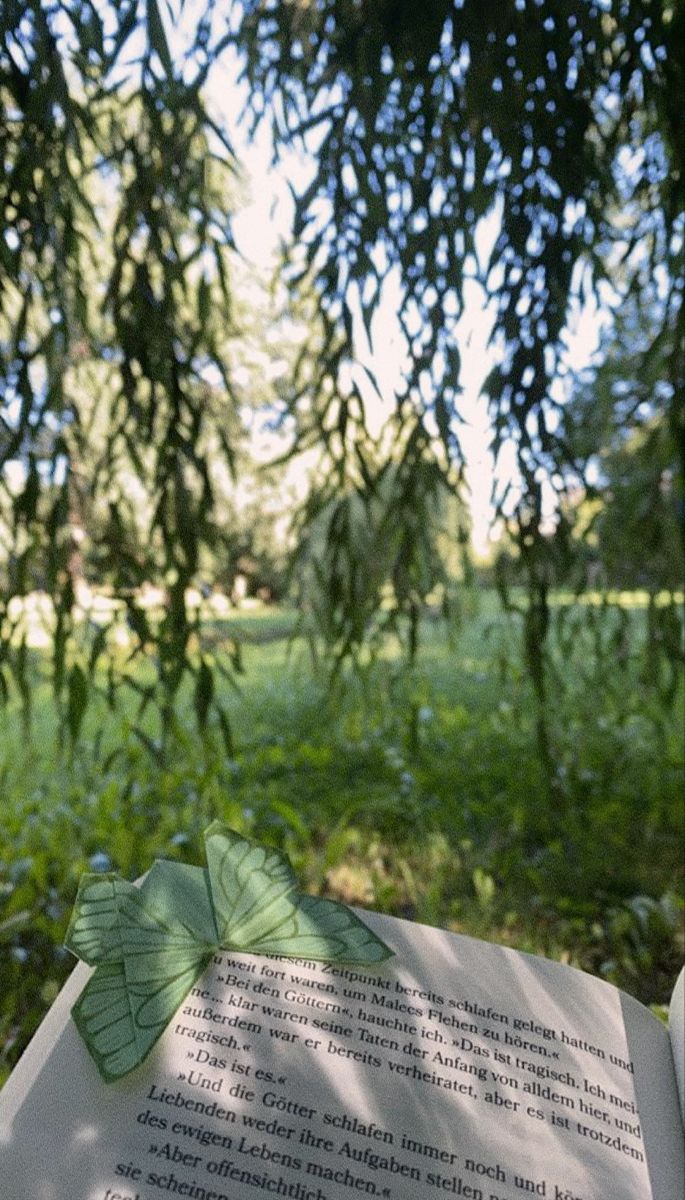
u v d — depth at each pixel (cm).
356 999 83
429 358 222
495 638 582
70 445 223
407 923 93
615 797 304
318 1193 67
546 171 209
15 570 210
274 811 295
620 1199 71
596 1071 81
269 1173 68
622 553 300
